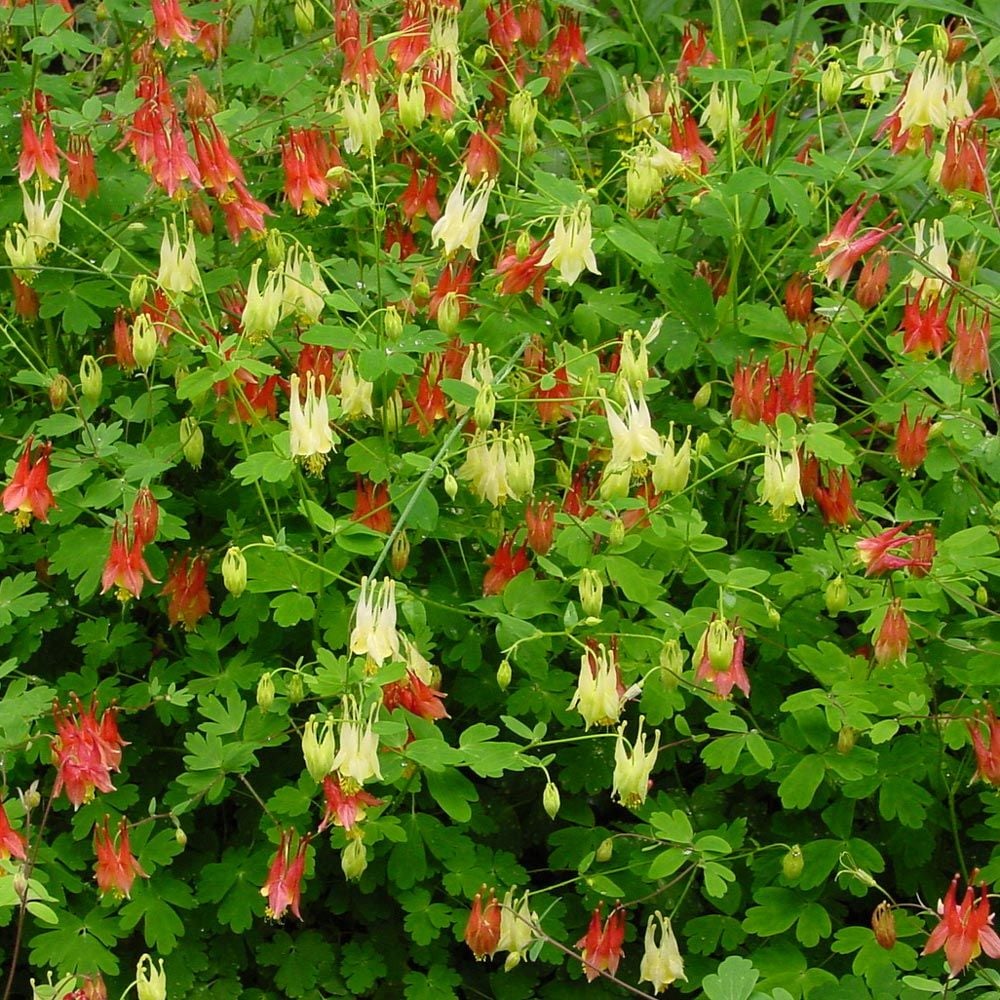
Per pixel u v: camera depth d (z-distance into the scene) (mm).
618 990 830
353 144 844
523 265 814
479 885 804
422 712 756
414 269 894
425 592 849
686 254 1037
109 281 884
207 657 826
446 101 887
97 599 892
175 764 874
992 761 761
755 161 995
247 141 943
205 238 921
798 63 1026
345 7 955
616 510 803
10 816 778
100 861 750
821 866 785
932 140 887
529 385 829
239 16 1101
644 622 834
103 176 910
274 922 841
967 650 834
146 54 998
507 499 860
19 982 833
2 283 944
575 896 842
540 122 1093
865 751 785
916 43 1131
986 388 894
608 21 1202
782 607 861
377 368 771
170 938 779
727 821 859
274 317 777
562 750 854
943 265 866
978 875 785
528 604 796
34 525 874
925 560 782
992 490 905
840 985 766
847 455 797
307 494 832
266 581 792
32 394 932
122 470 829
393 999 837
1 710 744
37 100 854
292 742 854
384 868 831
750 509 882
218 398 845
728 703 776
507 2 1012
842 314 930
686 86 1083
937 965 797
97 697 813
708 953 797
